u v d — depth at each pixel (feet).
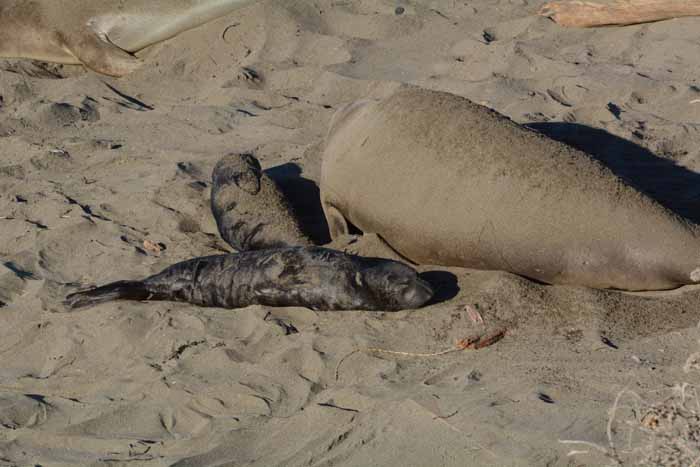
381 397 52.60
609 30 116.78
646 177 80.69
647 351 53.72
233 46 121.60
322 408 52.21
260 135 98.84
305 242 70.95
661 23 115.03
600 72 104.32
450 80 106.32
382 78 109.81
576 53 111.45
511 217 62.08
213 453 50.11
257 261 65.36
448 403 50.44
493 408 49.19
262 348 60.49
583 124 92.17
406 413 50.29
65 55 127.03
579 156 63.16
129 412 55.72
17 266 75.56
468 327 58.90
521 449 45.42
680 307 58.13
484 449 46.01
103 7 125.49
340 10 128.06
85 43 124.06
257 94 109.29
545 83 103.45
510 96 100.22
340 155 72.90
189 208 82.53
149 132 102.37
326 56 118.01
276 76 113.60
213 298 66.08
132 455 51.19
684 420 45.21
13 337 66.33
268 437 51.13
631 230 59.16
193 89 114.83
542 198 61.57
